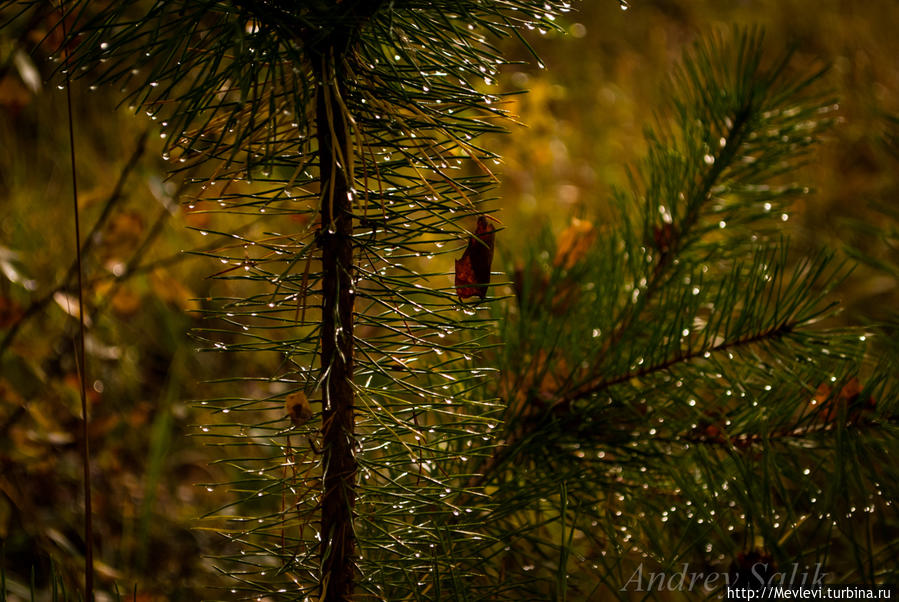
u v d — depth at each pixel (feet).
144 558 4.79
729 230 4.53
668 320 4.43
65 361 5.19
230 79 3.95
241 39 3.84
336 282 3.96
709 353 4.32
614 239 4.53
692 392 4.31
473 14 3.98
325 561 4.02
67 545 4.67
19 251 5.40
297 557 4.06
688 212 4.51
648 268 4.50
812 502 4.23
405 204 4.03
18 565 4.73
